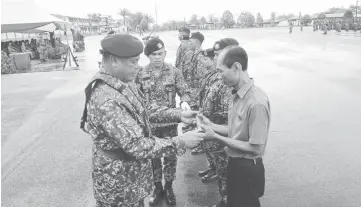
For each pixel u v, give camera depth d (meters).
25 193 3.79
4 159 4.82
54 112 7.48
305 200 3.37
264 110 1.95
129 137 1.66
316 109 6.71
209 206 3.35
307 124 5.79
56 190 3.85
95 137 1.80
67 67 16.30
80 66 16.75
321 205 3.27
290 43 25.48
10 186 3.97
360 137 5.05
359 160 4.27
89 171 4.34
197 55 4.76
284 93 8.25
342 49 18.86
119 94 1.72
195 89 4.70
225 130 2.33
